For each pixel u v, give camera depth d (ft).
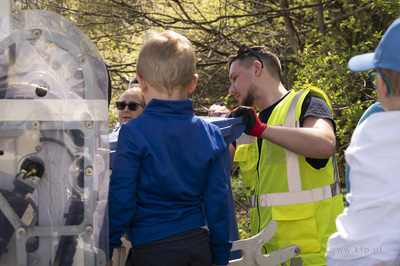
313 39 24.14
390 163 4.09
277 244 7.71
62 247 4.91
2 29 4.86
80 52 4.94
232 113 7.25
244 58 8.44
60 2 21.61
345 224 4.36
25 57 4.88
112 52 23.17
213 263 5.99
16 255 4.87
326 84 16.10
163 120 5.56
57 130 4.89
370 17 20.92
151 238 5.46
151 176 5.44
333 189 7.83
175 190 5.47
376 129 4.23
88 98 4.95
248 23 24.82
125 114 10.24
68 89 4.93
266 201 7.89
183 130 5.58
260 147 8.15
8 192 4.85
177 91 5.76
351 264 4.22
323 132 7.38
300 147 7.22
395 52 4.18
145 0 23.41
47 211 4.89
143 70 5.74
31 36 4.89
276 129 7.18
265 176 7.97
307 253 7.57
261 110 8.55
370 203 4.09
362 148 4.26
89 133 4.92
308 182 7.66
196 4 23.98
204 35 24.31
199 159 5.58
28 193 4.88
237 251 6.77
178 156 5.53
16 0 11.41
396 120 4.17
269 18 23.54
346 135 16.24
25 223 4.88
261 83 8.35
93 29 23.43
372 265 4.04
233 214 6.59
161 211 5.49
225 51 25.93
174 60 5.64
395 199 3.99
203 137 5.69
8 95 4.84
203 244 5.68
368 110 5.88
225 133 6.69
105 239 5.00
